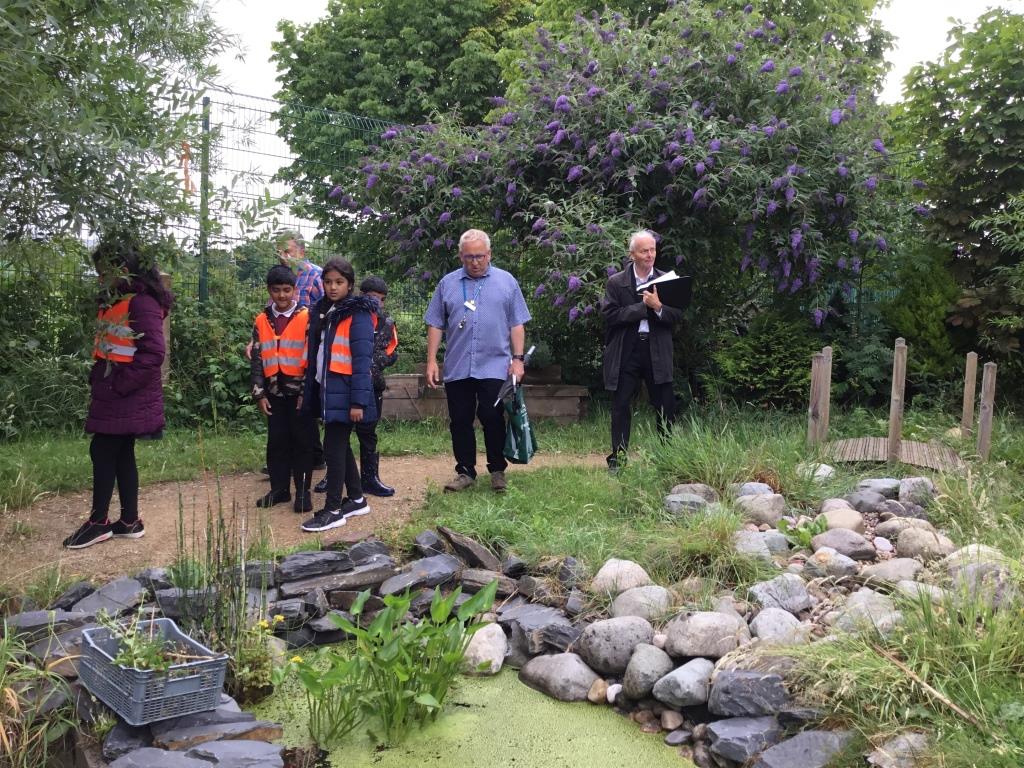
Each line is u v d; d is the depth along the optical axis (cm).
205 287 905
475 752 332
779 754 298
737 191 916
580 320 914
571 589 447
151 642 322
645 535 488
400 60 2320
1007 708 290
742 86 959
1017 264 934
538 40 1046
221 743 307
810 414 682
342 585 449
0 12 345
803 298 1013
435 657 367
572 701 375
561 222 889
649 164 904
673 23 1009
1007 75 958
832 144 935
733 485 567
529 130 985
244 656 369
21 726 318
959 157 981
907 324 965
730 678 335
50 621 375
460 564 486
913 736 292
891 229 977
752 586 422
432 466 723
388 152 1039
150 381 494
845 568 445
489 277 605
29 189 421
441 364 1012
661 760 326
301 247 582
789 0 1755
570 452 795
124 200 423
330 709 343
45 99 382
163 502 595
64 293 673
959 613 353
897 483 580
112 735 312
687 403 984
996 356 953
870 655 330
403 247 1008
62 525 536
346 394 527
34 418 787
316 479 650
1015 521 507
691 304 991
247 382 883
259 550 470
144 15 434
